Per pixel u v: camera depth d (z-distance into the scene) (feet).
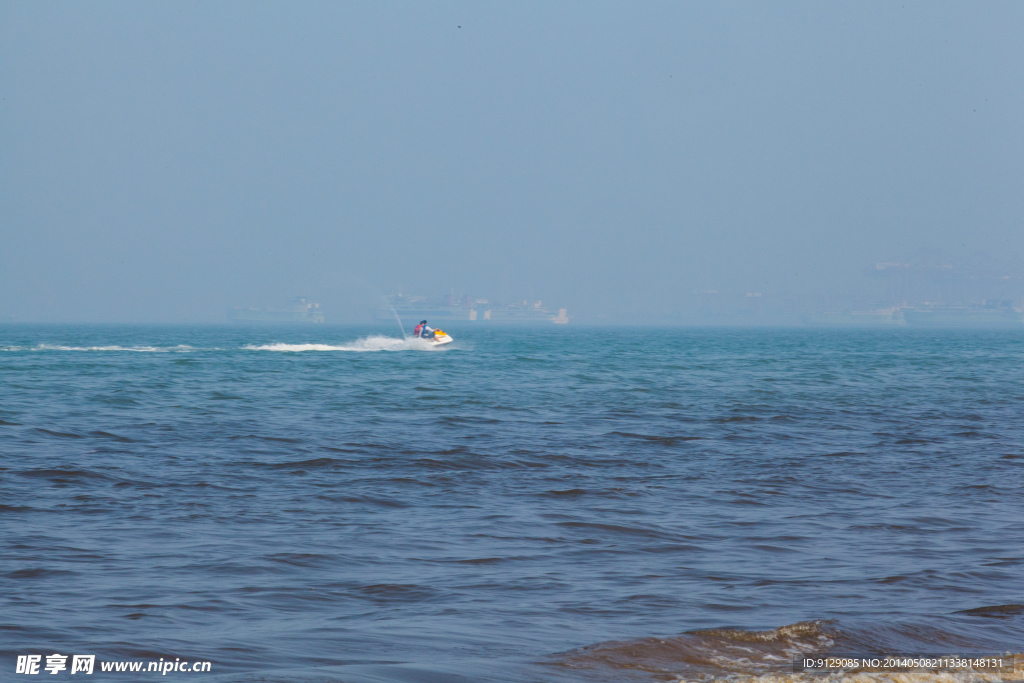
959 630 112.57
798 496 204.85
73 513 176.76
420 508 188.14
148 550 148.36
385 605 120.98
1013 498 203.41
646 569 140.77
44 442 278.87
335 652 101.71
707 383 579.07
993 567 142.51
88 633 106.11
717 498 201.67
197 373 627.46
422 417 367.45
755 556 149.59
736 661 101.04
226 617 114.52
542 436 310.45
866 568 141.79
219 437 298.97
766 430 334.65
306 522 172.86
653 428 337.52
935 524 174.91
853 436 319.47
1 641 102.01
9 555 142.20
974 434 326.24
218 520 173.06
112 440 287.69
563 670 97.19
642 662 100.07
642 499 199.82
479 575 136.46
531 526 171.01
